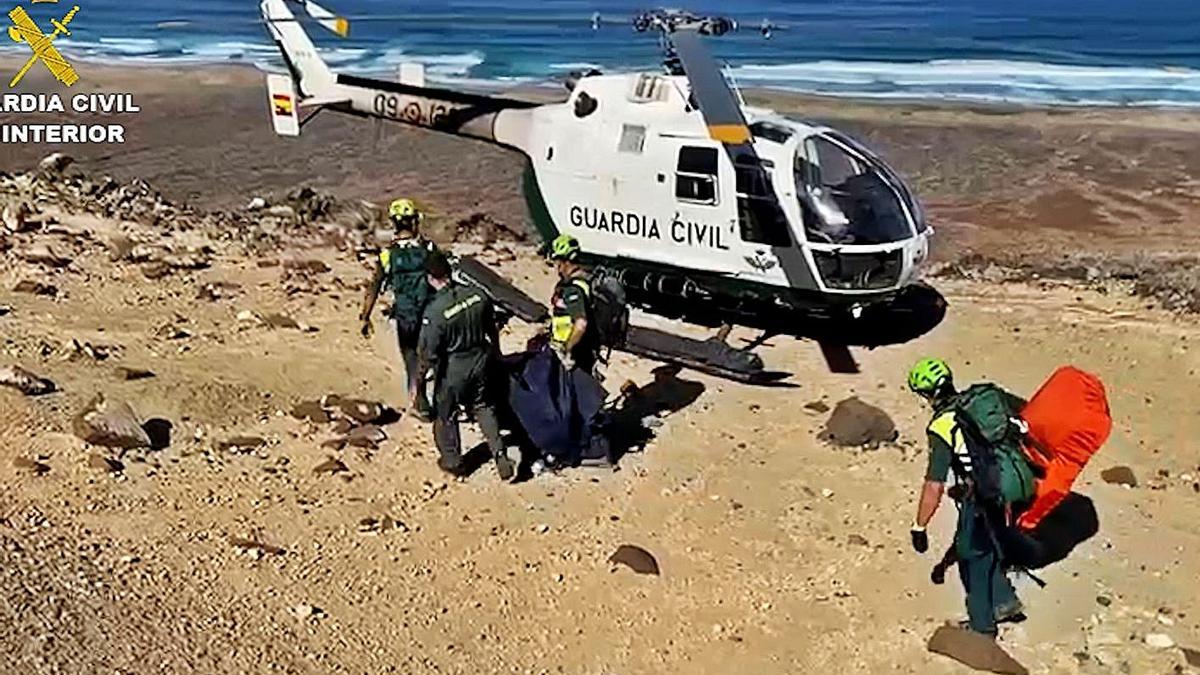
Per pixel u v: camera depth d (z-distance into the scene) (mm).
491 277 13594
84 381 10336
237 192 25609
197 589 7359
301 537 8312
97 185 18938
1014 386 11867
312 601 7492
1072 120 35500
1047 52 50156
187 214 17828
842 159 12664
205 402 10305
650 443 10414
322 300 13547
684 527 8984
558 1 66500
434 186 26359
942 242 22547
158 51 47375
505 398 9633
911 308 14336
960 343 13148
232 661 6590
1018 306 14602
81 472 8719
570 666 7160
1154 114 36812
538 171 14242
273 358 11547
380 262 10164
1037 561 8602
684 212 13039
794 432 10734
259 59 45750
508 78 42625
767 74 43625
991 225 24156
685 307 14172
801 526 9070
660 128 13094
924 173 29016
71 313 12211
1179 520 9242
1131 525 9148
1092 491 9648
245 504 8680
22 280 12898
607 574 8227
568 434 9641
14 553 7184
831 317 13672
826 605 8031
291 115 16578
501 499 9219
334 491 9055
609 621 7688
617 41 51469
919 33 55625
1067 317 14055
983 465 7371
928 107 37469
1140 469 10102
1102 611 8023
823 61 46938
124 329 11914
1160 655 7543
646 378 11867
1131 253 21531
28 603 6578
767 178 12406
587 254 14094
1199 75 44750
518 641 7367
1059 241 22828
